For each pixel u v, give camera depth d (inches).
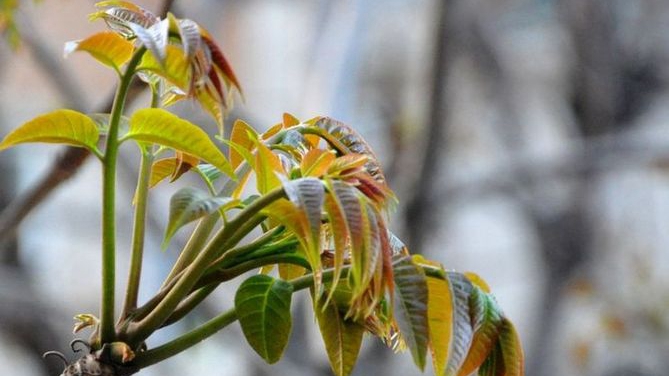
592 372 508.4
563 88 512.4
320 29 377.4
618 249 535.5
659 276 554.3
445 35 342.0
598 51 490.3
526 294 698.2
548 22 595.2
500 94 496.7
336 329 99.3
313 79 372.5
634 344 511.8
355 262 86.2
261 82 607.5
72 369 95.0
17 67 513.3
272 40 611.5
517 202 502.9
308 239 88.3
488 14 493.4
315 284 92.1
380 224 89.0
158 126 94.1
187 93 89.1
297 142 109.5
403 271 94.0
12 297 357.4
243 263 98.9
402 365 466.3
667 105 560.4
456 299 97.2
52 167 221.3
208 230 102.8
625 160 434.3
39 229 535.2
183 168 112.2
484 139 555.5
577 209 471.5
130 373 95.7
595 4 486.6
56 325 370.0
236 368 553.0
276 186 94.0
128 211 393.7
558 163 429.1
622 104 514.6
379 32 544.1
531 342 470.9
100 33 91.9
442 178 426.0
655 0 518.0
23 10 306.8
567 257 473.7
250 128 98.0
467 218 704.4
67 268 594.2
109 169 93.9
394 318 93.6
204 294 98.4
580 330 516.1
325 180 88.8
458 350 95.4
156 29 88.4
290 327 97.6
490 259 701.3
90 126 93.7
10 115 514.0
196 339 97.6
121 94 91.7
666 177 538.6
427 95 348.5
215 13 430.3
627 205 576.7
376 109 529.7
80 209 528.4
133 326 96.3
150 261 437.4
